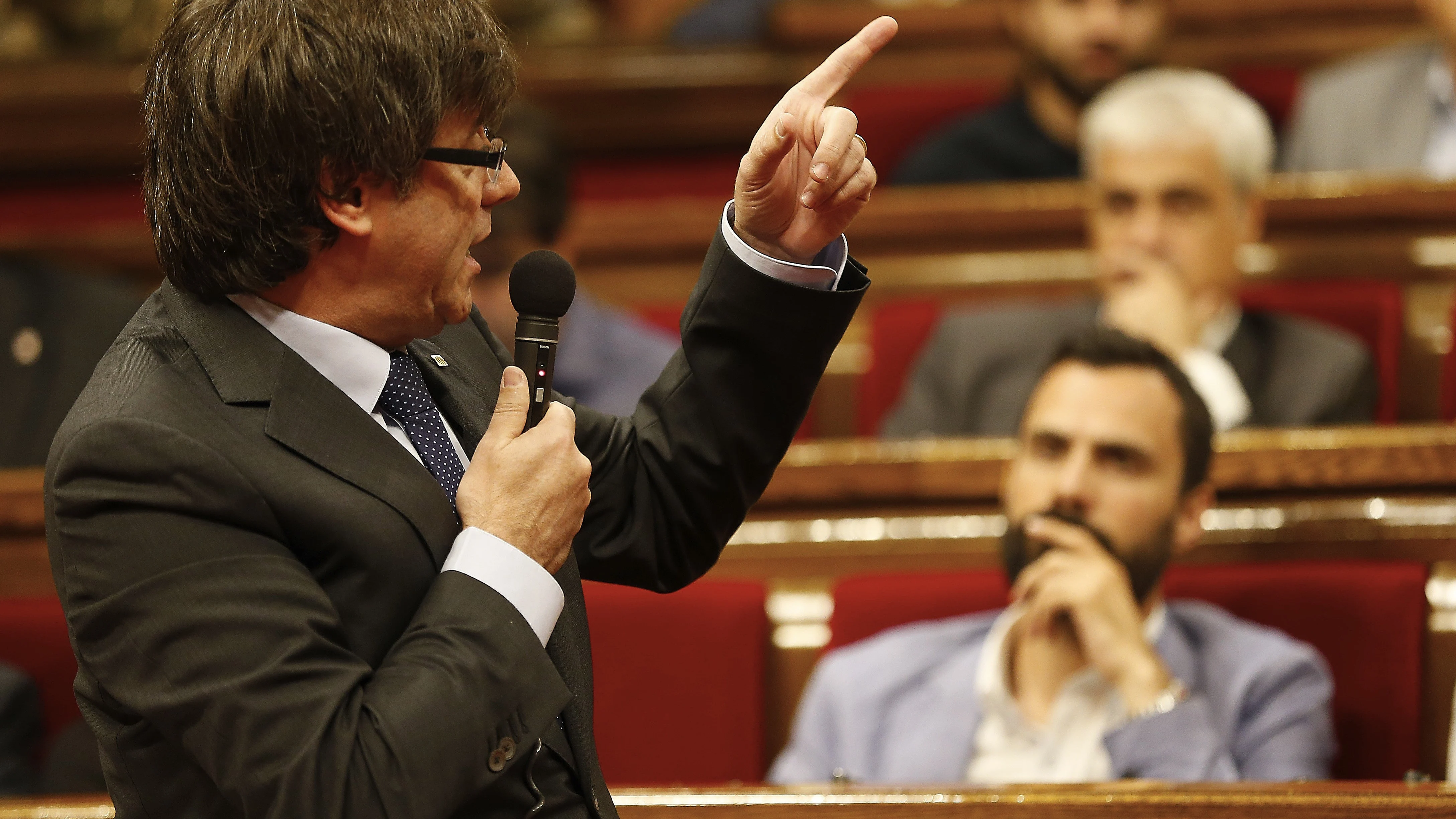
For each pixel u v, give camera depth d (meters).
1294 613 5.51
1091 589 5.05
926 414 7.65
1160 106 7.50
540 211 7.47
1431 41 9.46
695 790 3.86
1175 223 7.43
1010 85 10.79
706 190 11.12
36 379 7.75
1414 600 5.43
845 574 5.94
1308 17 11.09
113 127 11.37
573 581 3.13
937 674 5.37
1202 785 3.76
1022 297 8.92
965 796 3.74
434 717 2.62
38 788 5.48
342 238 2.87
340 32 2.76
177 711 2.63
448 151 2.88
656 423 3.40
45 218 11.38
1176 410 5.38
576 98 11.19
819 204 3.13
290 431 2.81
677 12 13.74
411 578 2.82
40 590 5.98
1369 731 5.41
